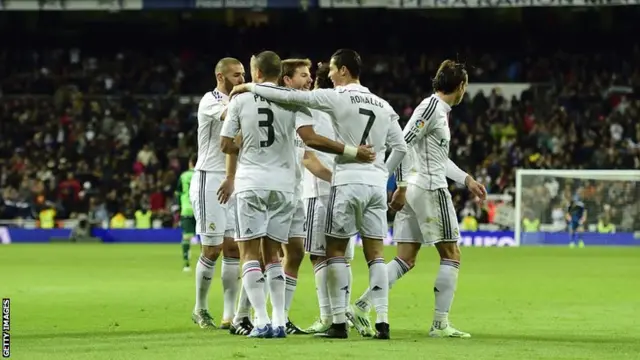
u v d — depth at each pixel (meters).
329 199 11.46
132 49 58.97
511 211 45.44
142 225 46.44
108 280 22.88
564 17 57.16
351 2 44.97
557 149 50.28
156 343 10.93
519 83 54.50
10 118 53.12
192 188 13.52
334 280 11.48
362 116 11.38
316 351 10.08
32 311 15.65
